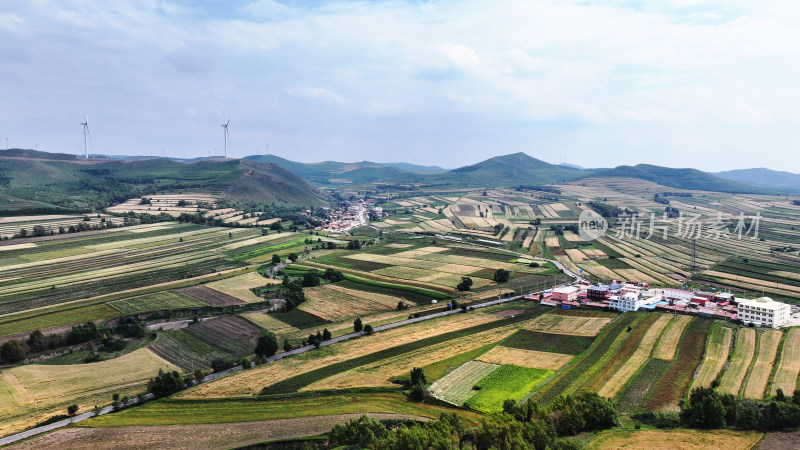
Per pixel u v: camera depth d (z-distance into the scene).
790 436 82.69
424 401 104.62
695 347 127.62
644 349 127.88
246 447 86.00
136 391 112.50
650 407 96.44
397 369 121.88
